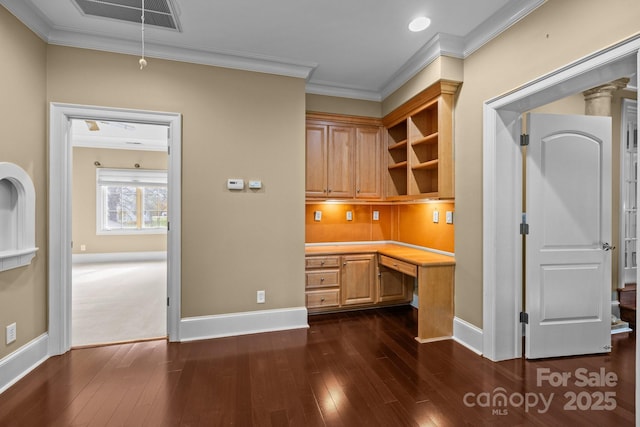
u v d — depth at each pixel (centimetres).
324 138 364
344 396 198
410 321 334
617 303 322
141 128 582
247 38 266
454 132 287
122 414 180
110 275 557
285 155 310
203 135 287
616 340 282
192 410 184
